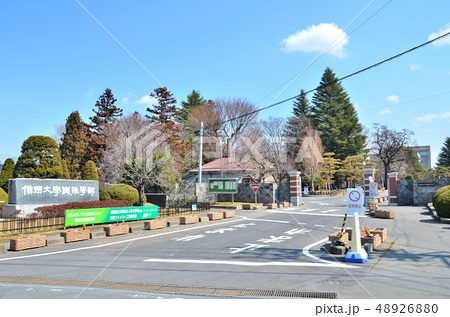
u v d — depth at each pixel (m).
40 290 7.54
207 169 45.97
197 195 31.36
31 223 16.69
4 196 22.81
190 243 14.00
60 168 23.81
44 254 12.42
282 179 47.97
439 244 12.59
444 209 18.94
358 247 10.09
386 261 10.01
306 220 21.00
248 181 46.44
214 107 53.91
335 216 22.94
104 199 24.86
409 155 64.56
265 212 26.95
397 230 16.28
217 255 11.36
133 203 26.09
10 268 10.12
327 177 58.06
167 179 28.89
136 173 26.09
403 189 31.00
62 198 21.38
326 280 8.05
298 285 7.68
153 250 12.67
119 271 9.34
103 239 15.70
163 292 7.28
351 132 64.69
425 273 8.58
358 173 59.09
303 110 64.81
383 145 60.03
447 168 65.44
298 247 12.51
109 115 48.72
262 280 8.15
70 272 9.38
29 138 23.27
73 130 41.16
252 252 11.71
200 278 8.45
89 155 41.09
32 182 19.81
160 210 23.92
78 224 17.17
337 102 64.62
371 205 25.56
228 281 8.12
